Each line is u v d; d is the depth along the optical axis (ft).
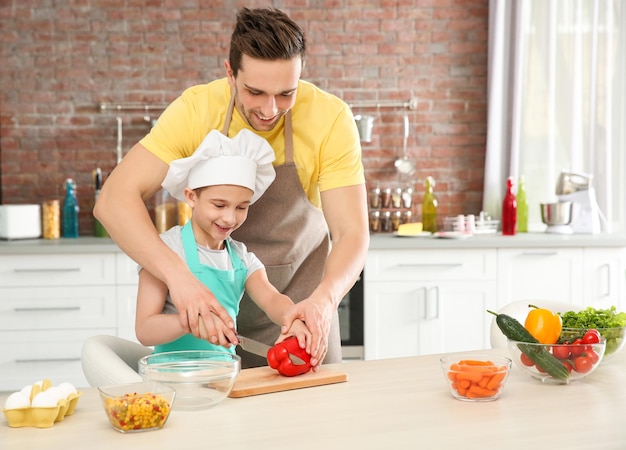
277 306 6.50
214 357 5.40
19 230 14.52
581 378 5.75
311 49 16.11
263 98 6.25
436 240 14.15
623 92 15.46
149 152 7.00
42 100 15.79
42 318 13.69
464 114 16.31
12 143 15.81
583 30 15.66
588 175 15.06
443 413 4.88
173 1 15.81
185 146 7.18
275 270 7.91
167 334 6.04
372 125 16.11
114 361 5.88
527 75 15.79
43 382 4.90
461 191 16.38
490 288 14.29
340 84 16.17
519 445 4.28
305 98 7.31
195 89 7.34
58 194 15.90
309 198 7.87
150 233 6.41
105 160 15.96
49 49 15.72
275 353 5.58
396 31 16.16
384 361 6.32
